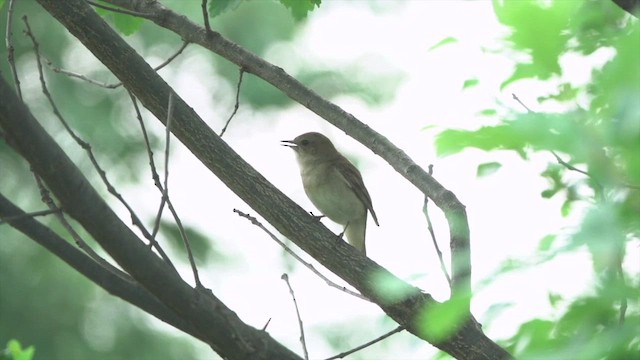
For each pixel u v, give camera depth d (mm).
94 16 10148
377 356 23859
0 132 6691
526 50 5895
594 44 6023
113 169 25203
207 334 7516
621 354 4922
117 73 10250
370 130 10734
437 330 4949
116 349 23578
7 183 25328
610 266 5270
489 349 8281
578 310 5277
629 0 6359
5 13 25812
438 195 9633
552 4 5871
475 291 4703
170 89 10258
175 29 11547
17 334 23047
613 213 4895
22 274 23656
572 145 5355
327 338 23828
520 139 5441
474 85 6012
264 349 8102
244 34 26750
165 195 7527
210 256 24656
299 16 11609
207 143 10250
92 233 6941
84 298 23922
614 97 5422
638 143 5254
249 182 10242
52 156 6699
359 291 9961
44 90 7422
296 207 10203
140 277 7160
